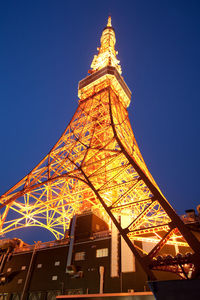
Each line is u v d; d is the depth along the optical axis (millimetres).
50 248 37188
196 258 17234
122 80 67000
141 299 21656
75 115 59719
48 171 46250
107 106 54969
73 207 50625
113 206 25562
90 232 34281
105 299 23031
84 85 67625
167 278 24656
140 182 26078
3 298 35906
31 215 47406
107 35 92125
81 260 31719
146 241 28562
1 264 39719
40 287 33250
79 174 36656
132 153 44312
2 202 44344
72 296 24938
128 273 26656
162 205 21938
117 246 29641
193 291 14906
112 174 48312
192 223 26328
